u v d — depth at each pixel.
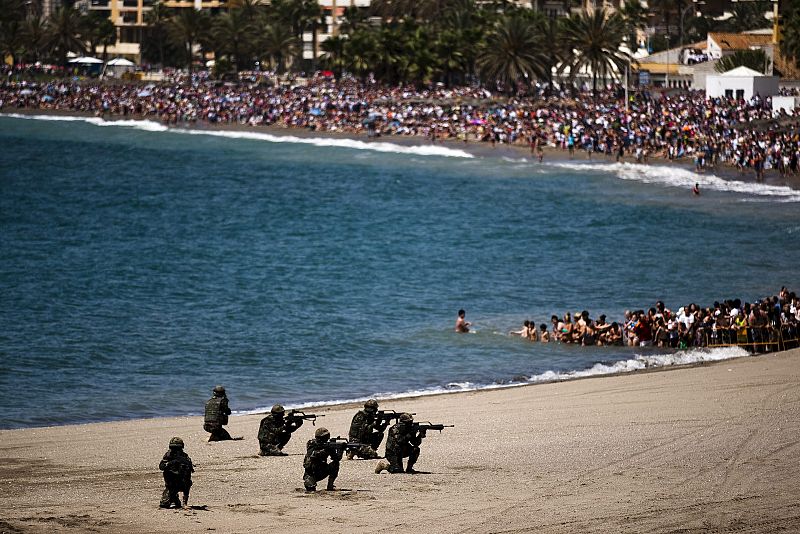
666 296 162.50
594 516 54.66
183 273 185.62
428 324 145.50
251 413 99.62
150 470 70.75
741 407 86.44
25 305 156.38
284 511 57.12
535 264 191.50
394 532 52.56
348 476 66.88
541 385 107.50
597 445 74.00
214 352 129.50
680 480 62.47
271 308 156.38
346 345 133.50
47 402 106.19
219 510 57.53
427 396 104.19
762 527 52.00
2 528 52.72
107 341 134.50
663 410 87.00
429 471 68.00
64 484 66.19
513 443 76.31
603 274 180.75
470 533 52.25
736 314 132.12
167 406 105.44
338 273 185.50
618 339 133.25
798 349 122.38
